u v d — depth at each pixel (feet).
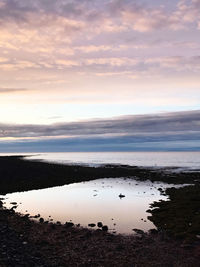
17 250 63.67
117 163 467.11
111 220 94.22
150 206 116.06
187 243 72.23
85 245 70.85
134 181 202.28
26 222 90.33
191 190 146.30
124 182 196.54
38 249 66.74
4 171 250.98
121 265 59.57
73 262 60.23
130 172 263.90
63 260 61.00
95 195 142.92
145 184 186.29
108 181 202.18
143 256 64.64
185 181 201.26
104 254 65.36
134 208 112.37
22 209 110.52
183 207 108.88
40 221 91.66
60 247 69.15
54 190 160.45
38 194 146.51
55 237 76.48
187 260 62.34
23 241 71.72
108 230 83.35
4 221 90.79
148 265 59.88
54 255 63.62
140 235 79.10
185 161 597.52
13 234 76.95
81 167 314.14
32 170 264.93
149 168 333.21
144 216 99.66
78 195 143.23
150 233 80.84
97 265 59.31
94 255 64.69
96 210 108.68
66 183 189.57
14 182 186.39
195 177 224.53
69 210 108.68
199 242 72.90
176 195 136.36
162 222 91.04
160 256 64.69
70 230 82.84
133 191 156.15
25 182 187.01
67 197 137.28
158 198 134.21
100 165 386.32
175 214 98.99
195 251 67.36
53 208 112.47
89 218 96.73
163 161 589.32
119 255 64.95
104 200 129.29
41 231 81.41
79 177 221.25
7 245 66.33
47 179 203.92
